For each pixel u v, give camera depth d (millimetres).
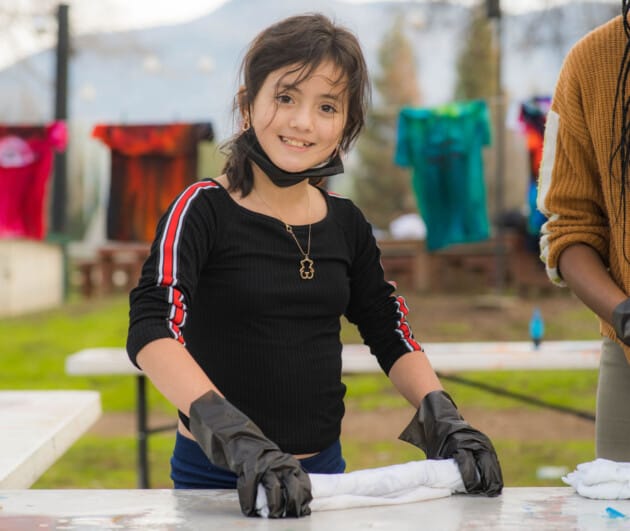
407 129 8047
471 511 1434
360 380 8148
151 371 1524
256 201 1775
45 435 2410
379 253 1947
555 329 10125
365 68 1742
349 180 25438
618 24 1847
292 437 1746
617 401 1925
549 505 1477
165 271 1601
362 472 1495
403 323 1893
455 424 1633
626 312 1686
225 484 1759
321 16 1751
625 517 1393
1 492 1539
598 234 1879
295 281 1747
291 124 1678
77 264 14422
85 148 13250
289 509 1375
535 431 6324
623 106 1787
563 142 1902
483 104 7988
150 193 7797
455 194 8039
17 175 8117
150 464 5438
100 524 1337
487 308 11289
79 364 3916
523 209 14086
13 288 12133
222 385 1730
